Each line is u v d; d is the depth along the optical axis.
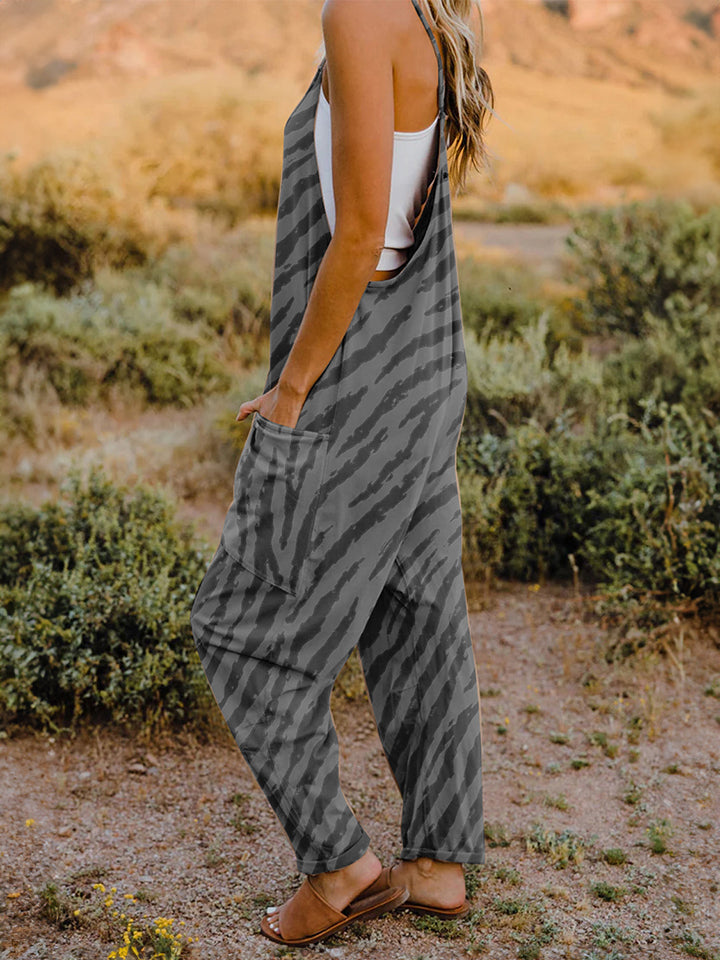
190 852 2.10
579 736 2.62
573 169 21.05
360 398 1.56
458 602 1.76
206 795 2.35
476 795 1.79
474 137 1.72
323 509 1.58
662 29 44.34
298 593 1.60
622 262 6.04
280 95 16.30
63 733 2.62
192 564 3.04
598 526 3.39
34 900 1.90
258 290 6.56
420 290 1.58
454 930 1.80
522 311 6.35
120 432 5.01
